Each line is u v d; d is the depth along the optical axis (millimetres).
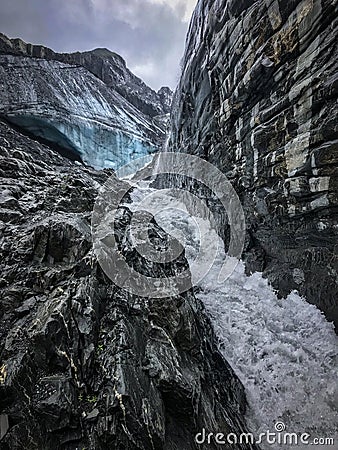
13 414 2568
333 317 4824
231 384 4176
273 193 5820
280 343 4926
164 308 4113
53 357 3014
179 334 4016
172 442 2883
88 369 3039
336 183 4305
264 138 5820
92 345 3225
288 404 4188
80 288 3695
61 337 3129
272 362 4680
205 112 8859
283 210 5680
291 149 5055
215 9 7457
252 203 6738
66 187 7527
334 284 4828
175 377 3182
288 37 4820
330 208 4590
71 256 4344
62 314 3266
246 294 6125
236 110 6789
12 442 2414
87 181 9492
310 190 4785
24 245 4516
